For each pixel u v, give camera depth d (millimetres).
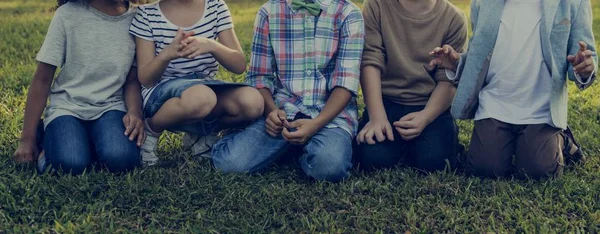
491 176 3471
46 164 3367
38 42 5977
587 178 3453
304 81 3518
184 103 3326
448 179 3387
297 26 3521
